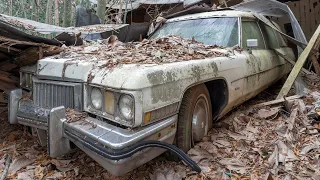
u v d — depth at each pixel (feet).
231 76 10.21
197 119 9.29
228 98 10.15
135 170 8.08
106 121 6.98
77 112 7.47
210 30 13.05
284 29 21.63
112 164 6.06
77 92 7.47
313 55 18.17
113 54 9.07
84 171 8.07
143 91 6.48
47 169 8.08
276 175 7.92
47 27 11.70
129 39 17.93
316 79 16.79
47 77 8.21
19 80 10.60
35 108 8.36
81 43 12.28
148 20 35.29
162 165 8.34
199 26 13.48
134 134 6.35
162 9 33.55
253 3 17.92
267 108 12.86
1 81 10.19
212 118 10.71
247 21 13.92
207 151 8.90
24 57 8.98
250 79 11.88
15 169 8.04
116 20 31.30
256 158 8.87
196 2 28.22
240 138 10.07
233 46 12.16
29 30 10.37
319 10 26.86
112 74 6.87
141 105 6.42
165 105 7.13
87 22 25.71
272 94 16.71
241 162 8.54
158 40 11.19
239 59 10.98
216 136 10.19
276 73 15.72
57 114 7.12
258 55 13.19
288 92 14.70
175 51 9.68
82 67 7.48
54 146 7.12
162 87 7.04
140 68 6.94
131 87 6.34
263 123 11.55
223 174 7.89
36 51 8.87
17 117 8.75
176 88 7.52
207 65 8.93
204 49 10.69
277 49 16.34
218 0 27.55
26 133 10.45
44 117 7.89
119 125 6.73
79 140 6.70
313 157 8.83
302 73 16.76
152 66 7.24
